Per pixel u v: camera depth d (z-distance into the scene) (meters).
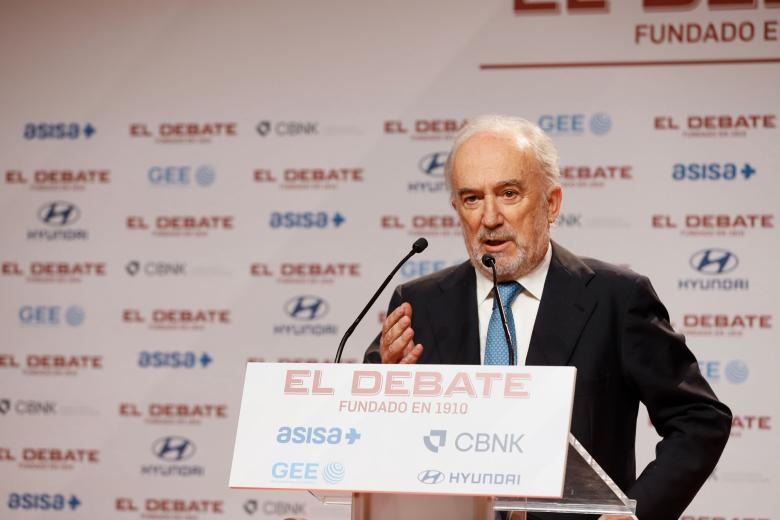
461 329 5.24
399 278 9.21
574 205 8.99
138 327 9.45
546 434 3.18
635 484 4.64
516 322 5.22
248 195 9.45
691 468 4.64
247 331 9.34
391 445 3.29
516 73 9.20
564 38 9.14
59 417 9.45
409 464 3.24
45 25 9.78
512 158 5.04
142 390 9.40
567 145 9.05
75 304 9.54
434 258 9.20
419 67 9.34
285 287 9.34
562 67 9.12
